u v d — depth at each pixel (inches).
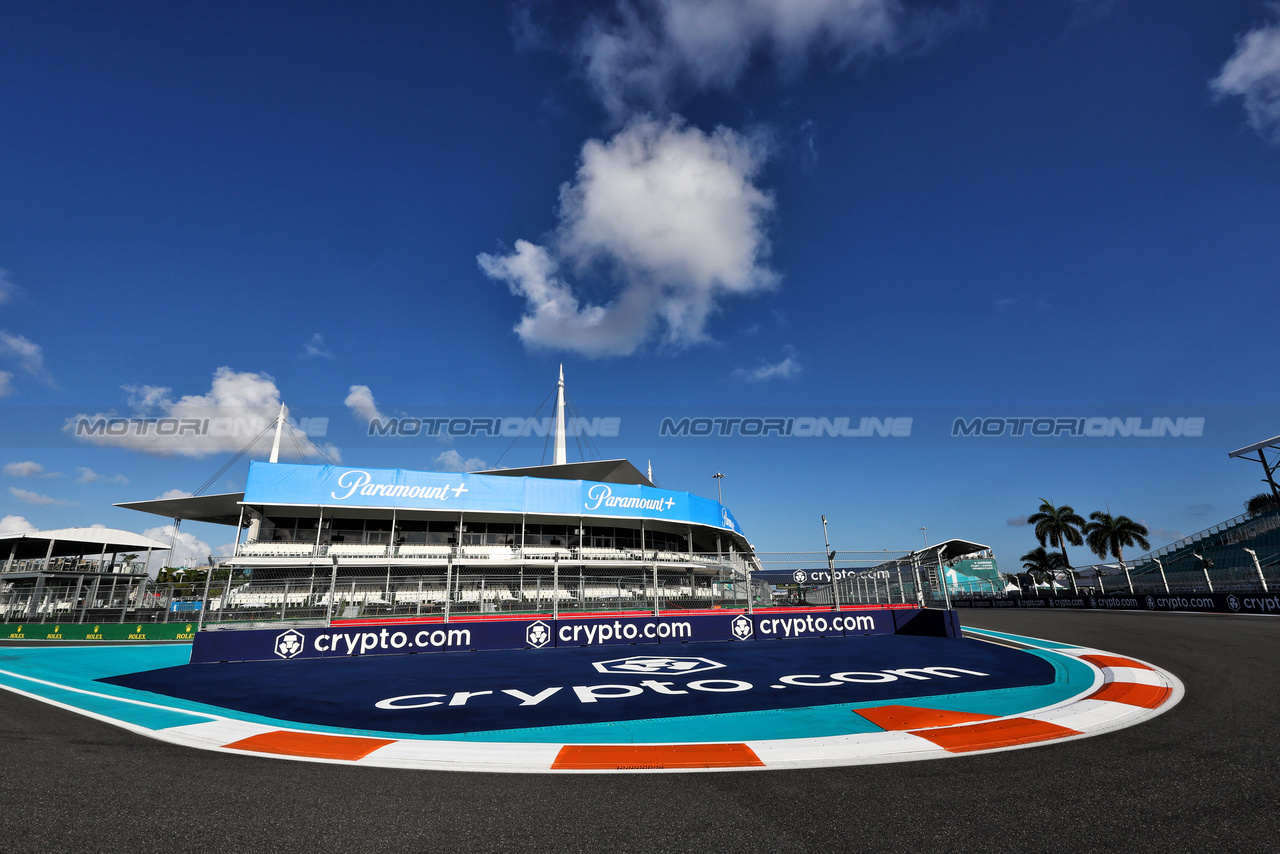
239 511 1649.9
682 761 199.2
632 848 131.5
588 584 1285.7
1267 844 127.1
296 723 278.2
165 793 171.8
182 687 399.9
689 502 1697.8
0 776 189.5
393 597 1098.1
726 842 133.9
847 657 489.7
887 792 165.5
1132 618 824.3
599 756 207.9
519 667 474.6
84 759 211.3
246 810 157.3
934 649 534.6
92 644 907.4
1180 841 129.6
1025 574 2773.1
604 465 2007.9
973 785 169.8
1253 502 2010.3
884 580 801.6
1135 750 201.2
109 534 1621.6
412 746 227.6
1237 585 1016.2
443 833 141.2
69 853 129.8
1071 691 315.9
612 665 474.0
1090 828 137.9
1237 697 282.8
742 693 335.9
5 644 905.5
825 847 130.4
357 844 134.7
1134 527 2314.2
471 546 1481.3
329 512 1371.8
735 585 1019.3
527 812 154.8
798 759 199.8
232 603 855.7
